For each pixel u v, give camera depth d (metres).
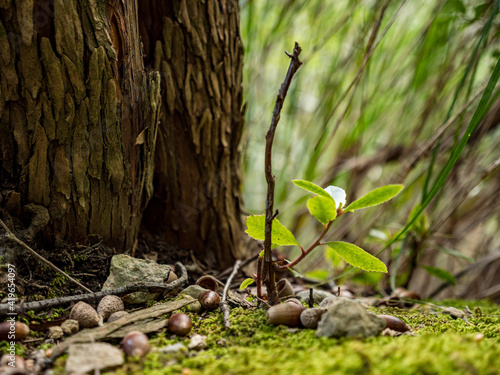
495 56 0.57
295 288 0.59
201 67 0.55
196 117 0.56
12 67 0.45
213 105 0.56
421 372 0.37
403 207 0.81
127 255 0.50
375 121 0.81
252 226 0.47
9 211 0.47
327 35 0.68
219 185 0.58
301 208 0.85
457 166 0.67
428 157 0.72
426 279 0.81
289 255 0.82
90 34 0.46
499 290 0.72
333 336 0.42
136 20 0.50
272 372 0.39
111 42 0.47
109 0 0.47
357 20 0.74
